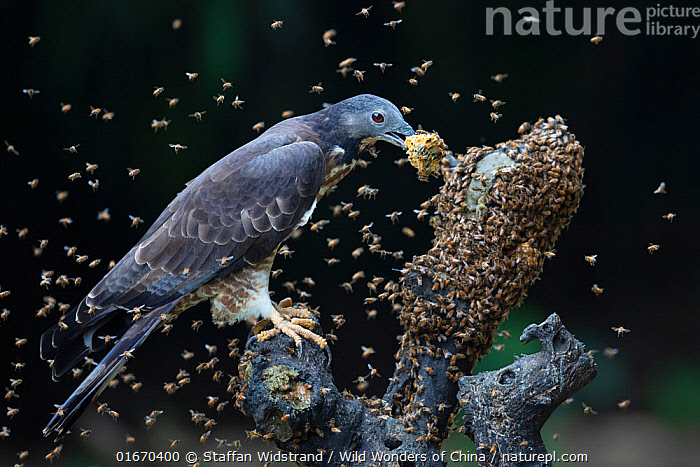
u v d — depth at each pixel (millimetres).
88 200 13367
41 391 13391
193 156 13359
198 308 14633
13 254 13258
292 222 6629
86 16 12273
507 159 5527
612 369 14859
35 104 12672
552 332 5164
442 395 5695
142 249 6570
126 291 6469
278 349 5574
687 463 12266
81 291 13703
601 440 13117
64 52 12430
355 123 6973
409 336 5863
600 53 14859
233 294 6605
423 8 13852
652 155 15969
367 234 6180
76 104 12789
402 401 5910
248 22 12898
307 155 6660
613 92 15281
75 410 5879
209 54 12781
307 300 14766
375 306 14875
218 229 6551
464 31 14188
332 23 13523
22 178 12969
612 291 16359
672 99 15391
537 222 5500
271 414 5262
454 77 14344
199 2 12633
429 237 14656
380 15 13703
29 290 13438
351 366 14695
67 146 12969
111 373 6078
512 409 5176
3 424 12961
